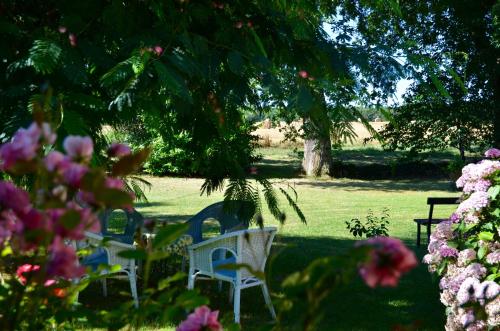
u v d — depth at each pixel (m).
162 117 3.71
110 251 5.09
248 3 3.59
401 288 6.49
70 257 1.15
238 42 3.23
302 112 3.09
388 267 0.96
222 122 3.60
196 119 3.83
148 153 1.19
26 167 1.08
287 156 29.36
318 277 1.07
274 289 5.51
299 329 1.09
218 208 6.11
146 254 1.22
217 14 3.32
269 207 3.55
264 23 3.58
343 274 1.05
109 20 2.96
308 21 3.82
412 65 3.31
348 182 20.95
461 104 17.06
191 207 14.03
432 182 21.12
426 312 5.66
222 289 6.58
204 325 1.42
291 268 7.45
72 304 1.53
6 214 1.12
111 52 3.12
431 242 4.75
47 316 1.45
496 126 16.83
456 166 11.16
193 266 5.37
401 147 19.08
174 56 2.76
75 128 2.23
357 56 3.30
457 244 4.54
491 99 16.92
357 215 12.99
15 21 3.29
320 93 3.18
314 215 12.88
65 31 2.80
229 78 3.41
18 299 1.29
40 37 2.67
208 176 3.85
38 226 1.08
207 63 3.10
